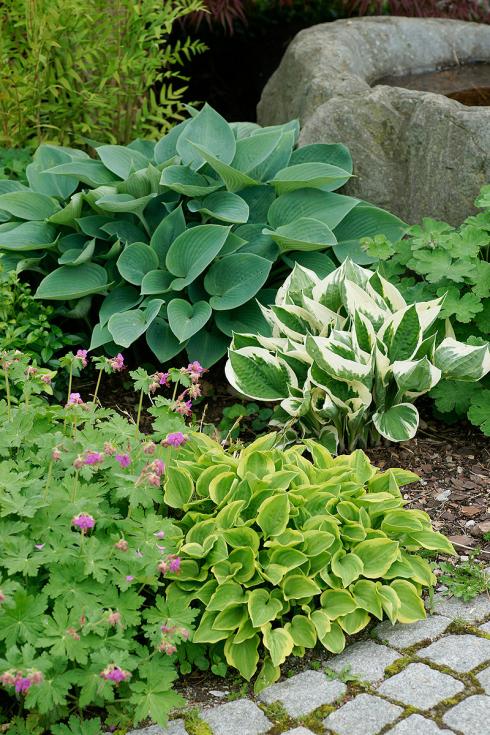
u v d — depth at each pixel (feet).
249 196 10.36
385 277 9.71
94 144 11.22
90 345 10.11
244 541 7.64
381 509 7.95
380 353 8.67
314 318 9.11
